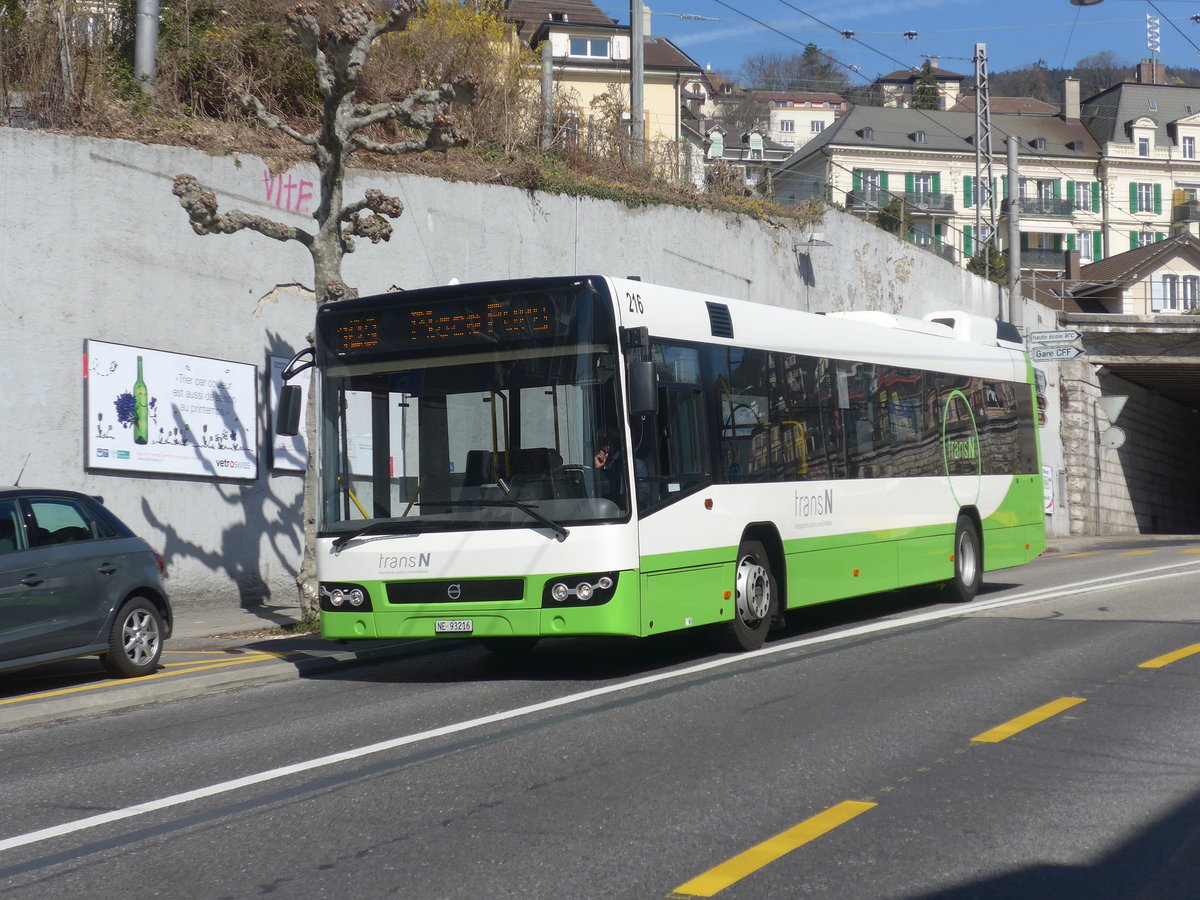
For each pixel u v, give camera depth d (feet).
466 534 32.19
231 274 54.75
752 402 38.22
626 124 86.74
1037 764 22.80
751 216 88.38
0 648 32.40
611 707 28.86
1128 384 139.44
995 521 54.65
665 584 32.99
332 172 44.21
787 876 16.81
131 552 36.78
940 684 30.86
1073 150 299.38
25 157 48.21
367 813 20.38
